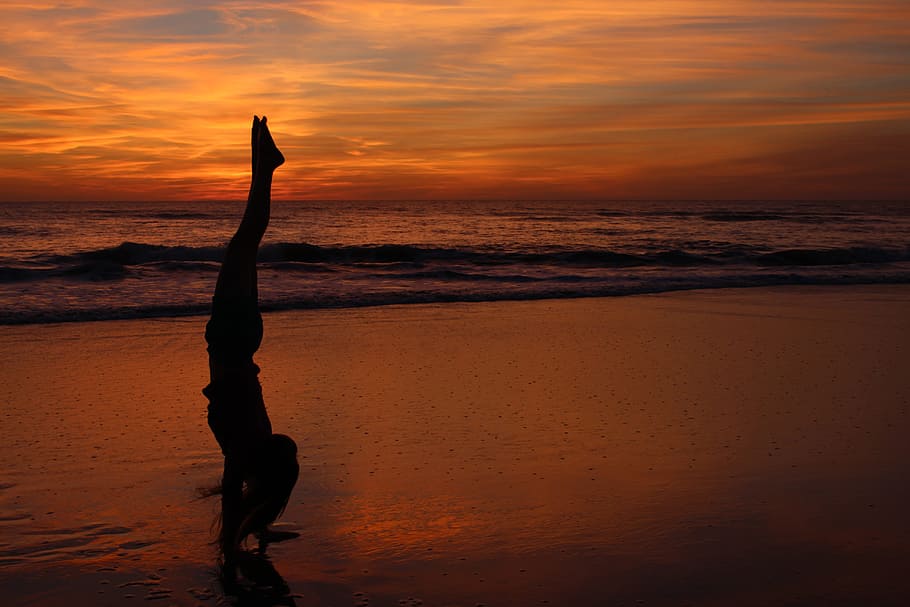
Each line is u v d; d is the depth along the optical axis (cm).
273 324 1094
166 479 468
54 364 808
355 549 376
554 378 751
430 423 592
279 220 5478
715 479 471
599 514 418
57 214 6400
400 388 706
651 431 572
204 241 3284
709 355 870
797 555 369
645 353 883
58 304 1234
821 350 900
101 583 338
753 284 1683
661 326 1085
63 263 2219
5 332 1002
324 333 1018
